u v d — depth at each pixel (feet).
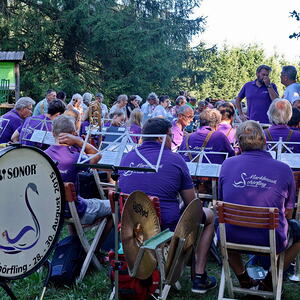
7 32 82.48
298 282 15.24
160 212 13.15
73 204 14.28
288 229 13.21
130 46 83.82
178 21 91.91
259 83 25.90
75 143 15.23
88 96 43.93
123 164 13.76
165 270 11.77
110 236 17.34
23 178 9.72
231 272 15.98
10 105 38.24
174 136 24.71
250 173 12.68
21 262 9.80
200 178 17.83
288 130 17.37
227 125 22.18
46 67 83.51
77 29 83.97
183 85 97.55
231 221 12.28
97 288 14.20
